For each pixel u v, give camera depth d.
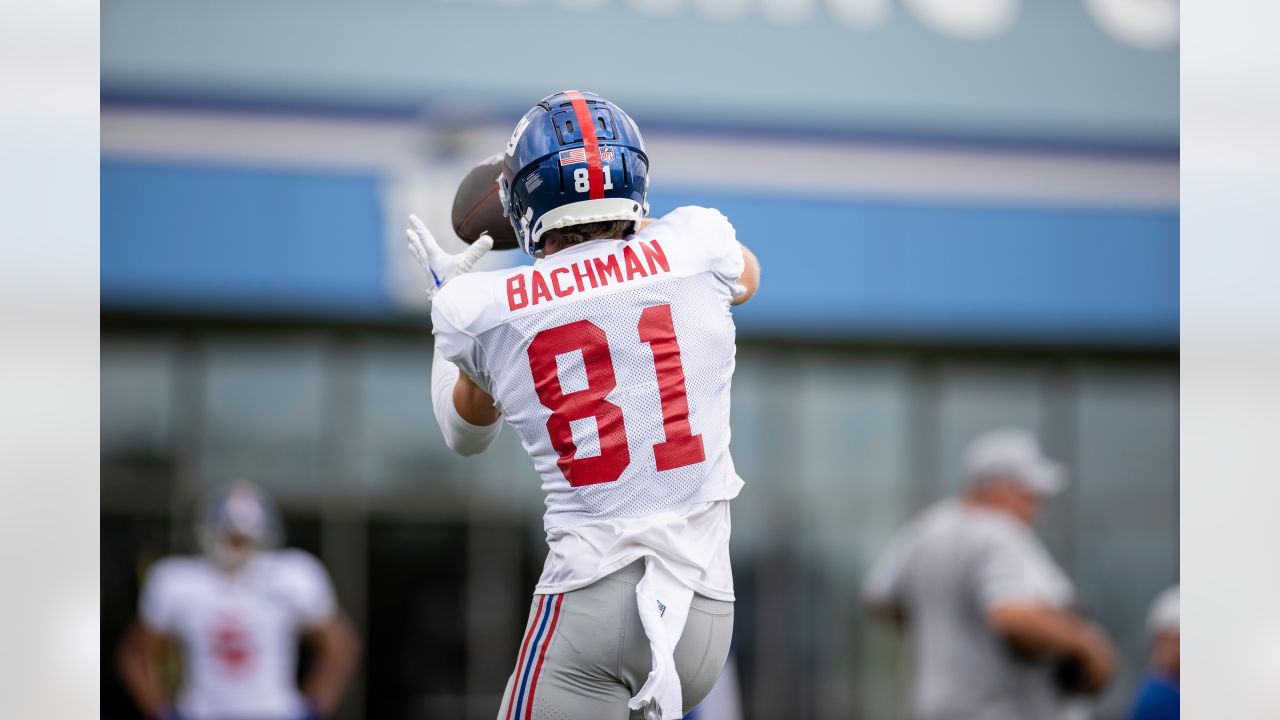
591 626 8.23
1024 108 43.25
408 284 40.22
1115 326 43.69
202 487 41.59
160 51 39.81
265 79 40.12
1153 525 45.66
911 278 42.94
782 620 43.69
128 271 39.75
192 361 41.75
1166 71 43.72
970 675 21.67
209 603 27.88
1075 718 21.94
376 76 40.44
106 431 41.19
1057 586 21.70
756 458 44.22
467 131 40.25
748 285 9.04
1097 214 43.62
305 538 41.91
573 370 8.31
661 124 41.84
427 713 41.81
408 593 42.22
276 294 40.16
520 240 9.08
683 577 8.30
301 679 37.78
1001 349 44.53
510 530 42.69
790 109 42.31
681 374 8.39
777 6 42.28
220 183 40.03
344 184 40.31
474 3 40.81
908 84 42.84
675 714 8.00
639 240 8.67
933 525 22.77
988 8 43.09
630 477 8.25
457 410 9.14
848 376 44.62
